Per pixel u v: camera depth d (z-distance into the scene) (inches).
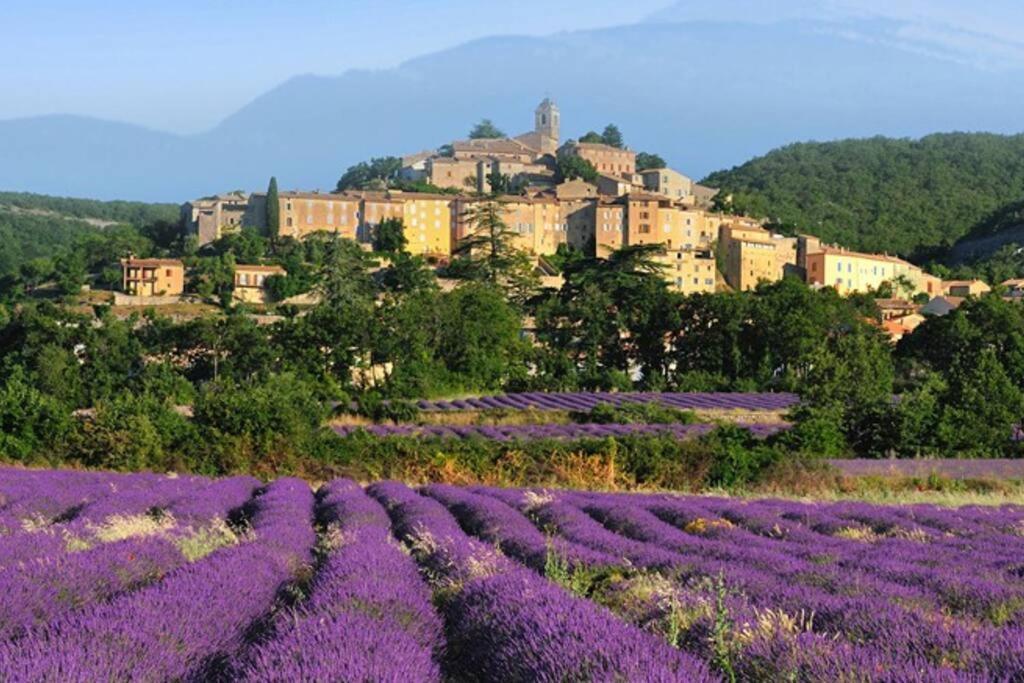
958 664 368.2
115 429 1768.0
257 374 3346.5
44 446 1759.4
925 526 1004.6
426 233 7342.5
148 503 1130.0
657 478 1628.9
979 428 1809.8
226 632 455.2
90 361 3440.0
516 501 1226.0
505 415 2719.0
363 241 7234.3
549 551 645.3
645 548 775.7
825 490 1464.1
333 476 1699.1
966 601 534.6
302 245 6786.4
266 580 584.7
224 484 1417.3
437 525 912.9
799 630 414.6
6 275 6456.7
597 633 393.1
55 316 4047.7
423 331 3609.7
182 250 7032.5
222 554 657.0
